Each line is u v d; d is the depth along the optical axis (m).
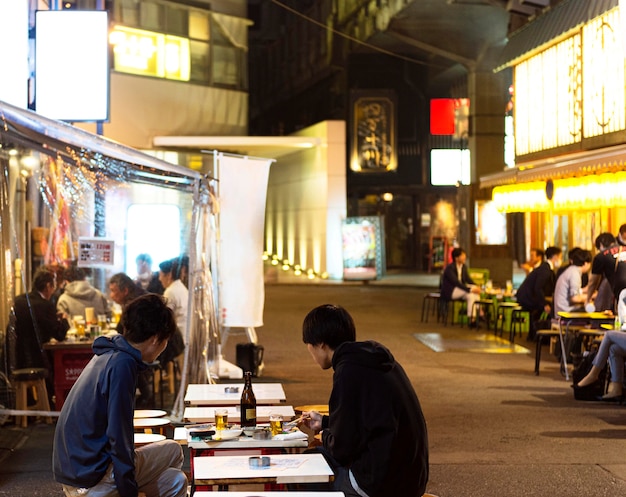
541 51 19.66
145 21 30.83
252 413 6.33
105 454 5.11
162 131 31.61
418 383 12.98
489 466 8.38
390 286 33.75
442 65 38.25
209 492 4.59
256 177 13.52
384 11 30.97
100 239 11.58
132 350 5.16
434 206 41.56
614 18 15.66
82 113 13.17
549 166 16.72
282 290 32.53
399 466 5.26
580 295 14.63
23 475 8.16
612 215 18.47
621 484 7.79
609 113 15.97
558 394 12.13
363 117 39.50
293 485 5.51
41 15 13.11
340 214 35.44
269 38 53.78
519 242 31.30
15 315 10.46
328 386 12.85
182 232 14.76
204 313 11.41
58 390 10.74
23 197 13.18
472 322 20.09
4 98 12.06
